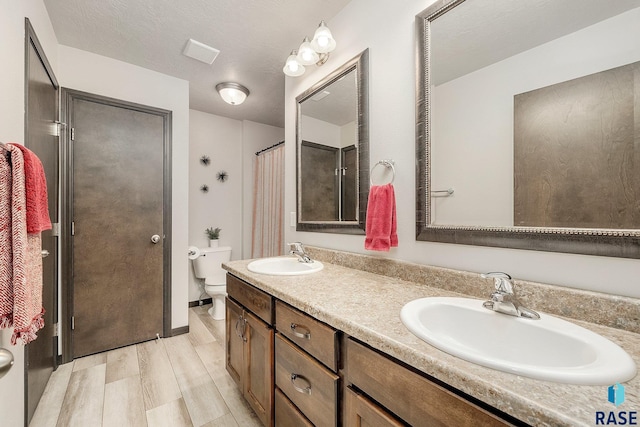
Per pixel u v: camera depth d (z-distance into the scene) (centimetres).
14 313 82
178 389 164
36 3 141
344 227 160
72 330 193
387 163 135
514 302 88
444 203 113
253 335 135
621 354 57
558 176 84
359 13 151
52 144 175
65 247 188
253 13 162
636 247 70
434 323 87
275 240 285
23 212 85
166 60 211
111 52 200
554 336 71
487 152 100
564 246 82
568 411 42
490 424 50
